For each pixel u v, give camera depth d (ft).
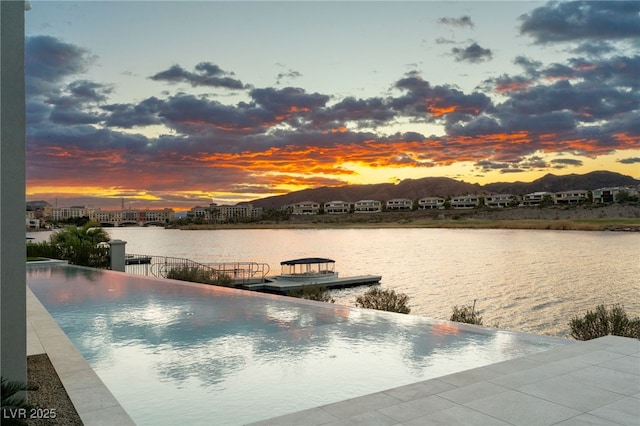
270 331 23.26
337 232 531.50
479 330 23.11
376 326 24.32
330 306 30.60
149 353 19.29
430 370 16.88
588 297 104.22
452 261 179.93
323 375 16.34
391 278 132.57
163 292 37.83
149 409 13.35
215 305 31.09
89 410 11.77
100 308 29.94
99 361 18.16
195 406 13.57
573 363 15.65
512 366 15.43
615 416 11.10
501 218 593.83
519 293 109.70
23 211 11.64
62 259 71.87
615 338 19.39
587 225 459.73
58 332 21.09
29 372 14.99
